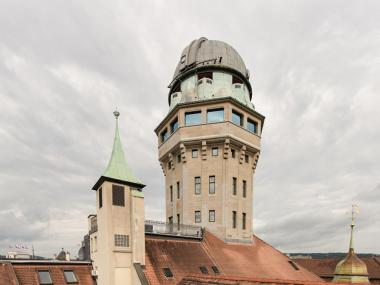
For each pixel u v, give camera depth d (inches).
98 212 1057.5
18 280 887.7
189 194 1534.2
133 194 1039.6
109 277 924.0
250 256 1428.4
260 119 1754.4
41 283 919.7
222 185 1487.5
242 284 655.1
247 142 1598.2
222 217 1461.6
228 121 1491.1
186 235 1309.1
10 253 1427.2
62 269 1012.5
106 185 989.2
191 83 1715.1
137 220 1027.3
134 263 982.4
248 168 1648.6
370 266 2576.3
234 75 1752.0
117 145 1126.4
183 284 808.3
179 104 1565.0
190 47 1847.9
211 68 1704.0
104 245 967.6
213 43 1813.5
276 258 1537.9
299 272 1475.1
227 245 1428.4
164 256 1103.0
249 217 1598.2
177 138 1579.7
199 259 1197.1
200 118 1550.2
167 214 1715.1
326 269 2701.8
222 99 1501.0
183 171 1561.3
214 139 1497.3
